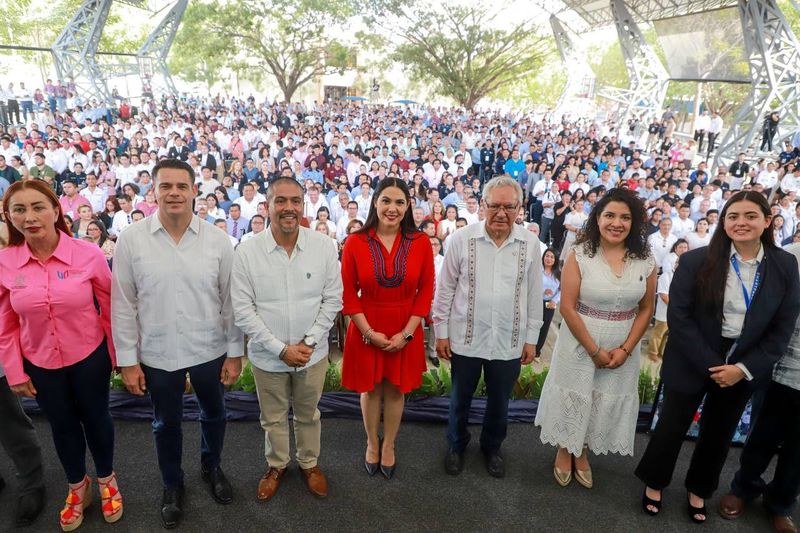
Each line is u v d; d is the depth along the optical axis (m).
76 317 2.03
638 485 2.64
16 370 2.00
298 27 24.12
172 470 2.29
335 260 2.35
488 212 2.34
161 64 22.61
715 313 2.16
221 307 2.27
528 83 31.81
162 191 1.97
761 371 2.11
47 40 28.89
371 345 2.44
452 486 2.58
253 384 3.22
